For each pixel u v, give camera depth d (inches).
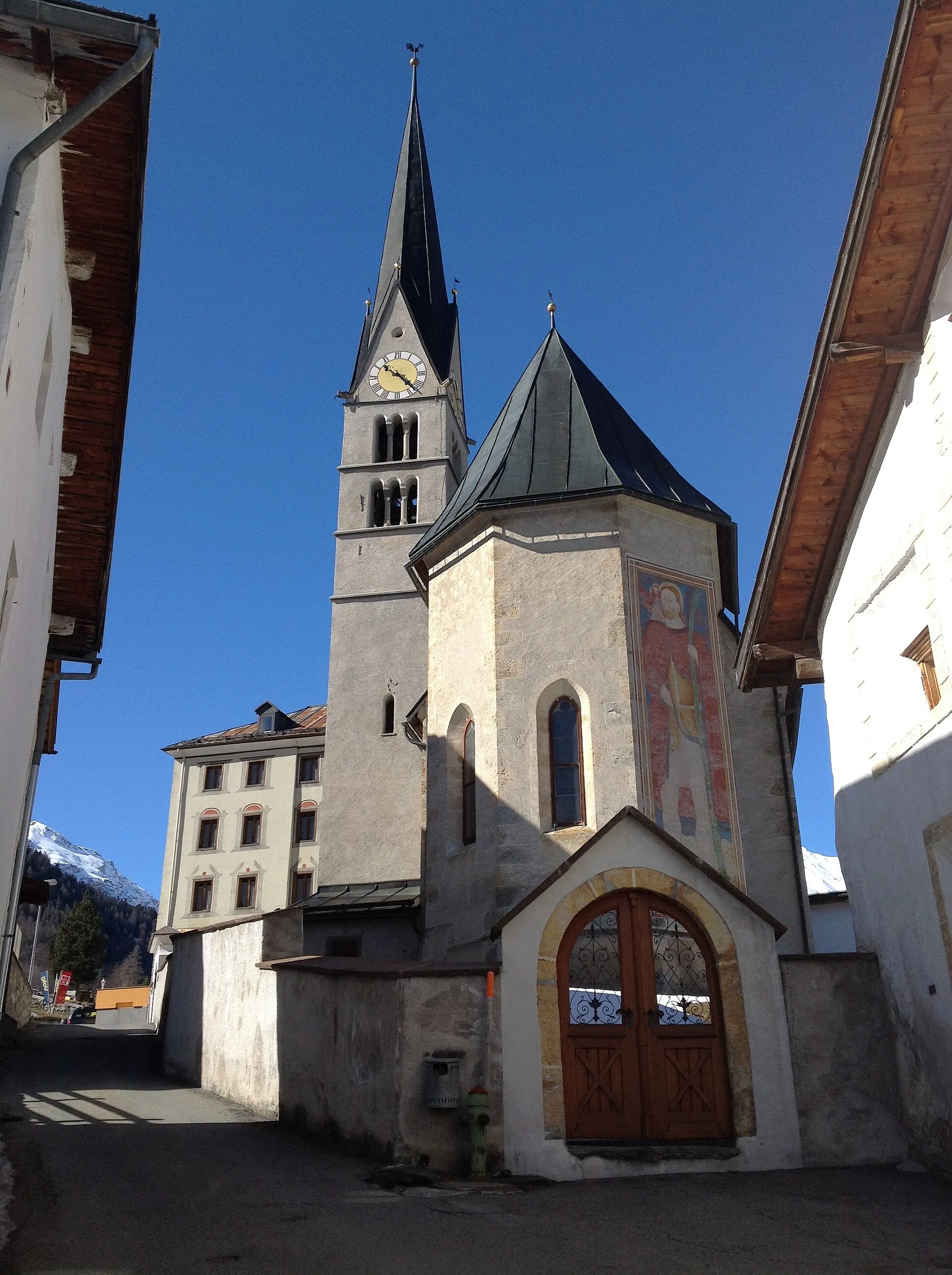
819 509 552.7
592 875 517.7
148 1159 462.6
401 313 1768.0
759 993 510.9
